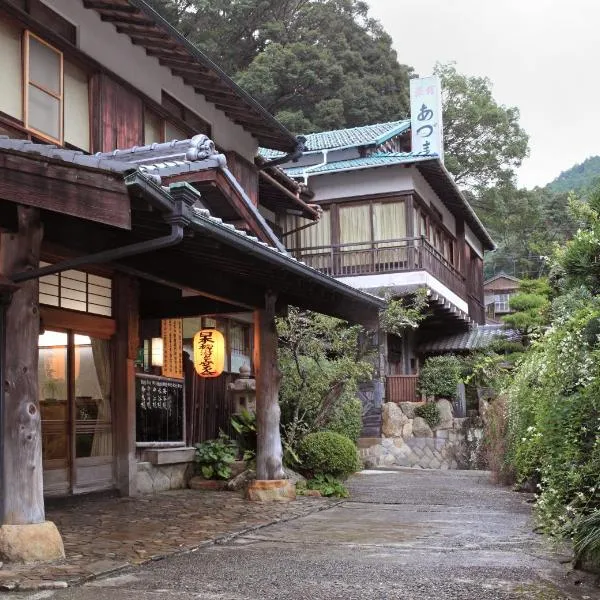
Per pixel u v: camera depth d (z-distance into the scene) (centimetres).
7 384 613
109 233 719
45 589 521
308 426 1266
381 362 2072
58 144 950
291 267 848
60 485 931
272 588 527
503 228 4106
